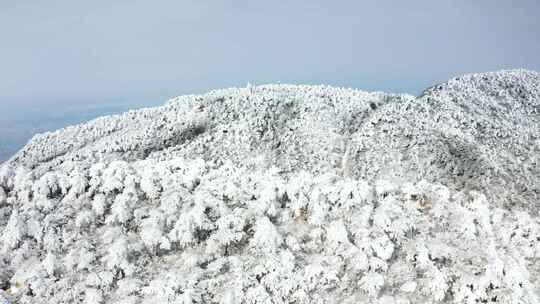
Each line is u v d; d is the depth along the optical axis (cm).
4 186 4784
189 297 3017
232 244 3612
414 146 5725
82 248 3594
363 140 6100
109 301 3228
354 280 3244
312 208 3825
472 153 5541
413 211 3831
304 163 5912
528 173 5316
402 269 3297
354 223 3597
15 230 3750
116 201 4100
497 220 4103
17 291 3372
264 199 3878
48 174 4444
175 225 3678
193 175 4397
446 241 3569
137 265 3503
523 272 3484
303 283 3159
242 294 3055
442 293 3073
